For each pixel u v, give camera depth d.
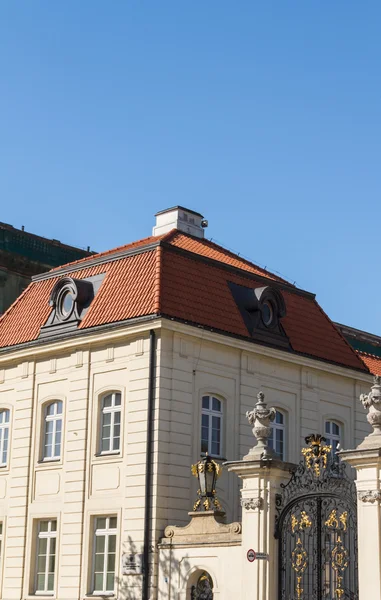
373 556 22.33
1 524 35.59
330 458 24.59
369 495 22.64
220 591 27.08
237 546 26.92
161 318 31.72
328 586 24.80
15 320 37.78
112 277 34.97
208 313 33.84
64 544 33.12
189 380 32.66
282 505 25.20
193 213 41.81
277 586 24.88
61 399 34.75
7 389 36.78
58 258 48.81
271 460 25.19
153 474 31.02
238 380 34.38
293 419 35.97
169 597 29.09
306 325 37.94
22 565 34.16
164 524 30.69
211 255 38.06
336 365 37.66
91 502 32.66
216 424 33.59
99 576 32.03
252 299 35.50
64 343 34.62
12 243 46.84
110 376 33.34
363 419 38.81
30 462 35.12
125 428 32.31
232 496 33.25
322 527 24.64
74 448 33.72
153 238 38.47
